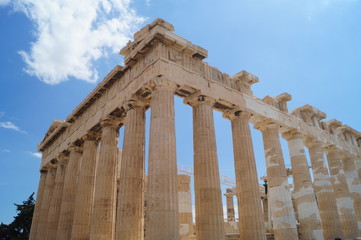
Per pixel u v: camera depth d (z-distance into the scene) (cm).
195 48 2175
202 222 1786
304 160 2819
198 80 2136
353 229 3106
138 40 2284
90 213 2534
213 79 2334
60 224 2670
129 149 2022
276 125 2705
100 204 2206
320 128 3347
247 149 2284
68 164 2966
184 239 3045
